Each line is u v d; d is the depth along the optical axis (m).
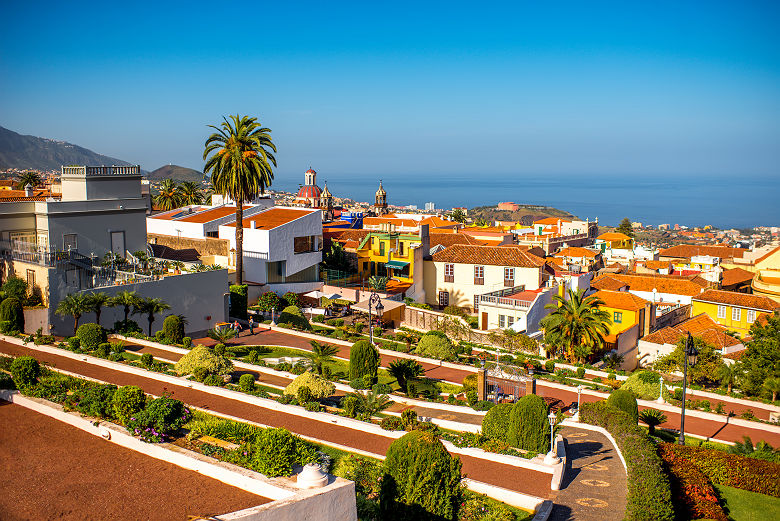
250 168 61.44
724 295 76.00
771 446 36.34
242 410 32.69
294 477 19.09
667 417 42.31
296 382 34.78
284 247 71.94
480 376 38.12
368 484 23.70
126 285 48.84
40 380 29.62
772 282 84.94
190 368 37.16
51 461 21.23
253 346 50.47
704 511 27.33
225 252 72.12
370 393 34.12
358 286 78.44
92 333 41.12
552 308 65.62
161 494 18.88
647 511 23.38
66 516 17.72
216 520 15.32
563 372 52.44
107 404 24.67
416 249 77.56
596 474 28.16
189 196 123.62
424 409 36.84
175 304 52.81
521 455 28.80
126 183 58.31
